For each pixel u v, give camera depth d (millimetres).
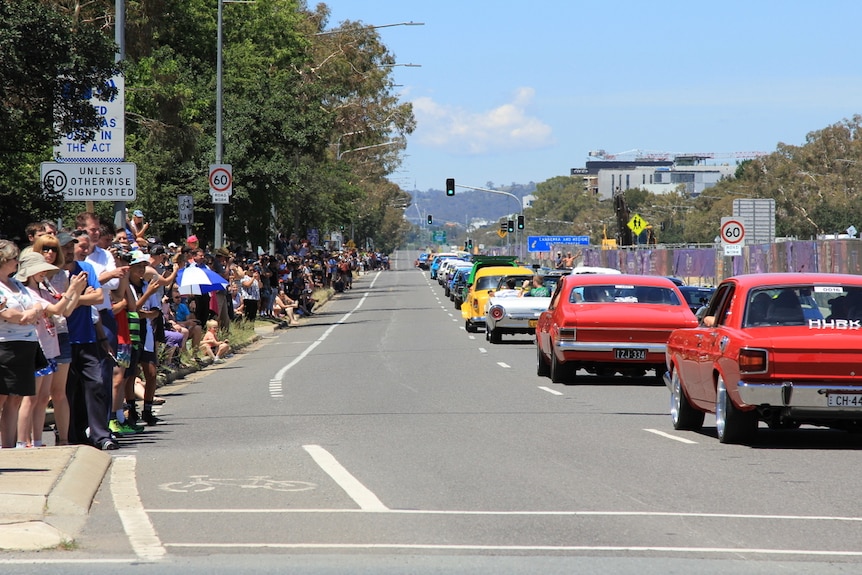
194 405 33125
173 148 79062
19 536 14445
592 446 23922
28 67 37969
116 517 16438
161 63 79938
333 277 140375
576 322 37438
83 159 42062
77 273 23516
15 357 20234
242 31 110875
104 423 23938
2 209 41062
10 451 20812
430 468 20969
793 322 24203
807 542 14961
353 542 14805
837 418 23000
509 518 16422
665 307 38844
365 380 40250
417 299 125188
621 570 13344
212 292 52531
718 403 24438
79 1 71562
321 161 135750
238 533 15359
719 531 15602
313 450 23266
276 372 44469
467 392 35844
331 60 137750
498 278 71938
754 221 94875
